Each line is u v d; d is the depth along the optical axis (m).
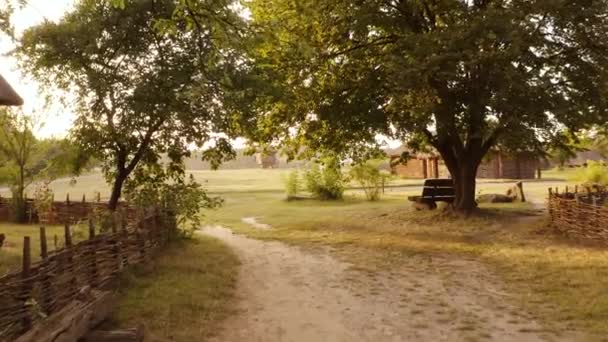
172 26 7.04
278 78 15.14
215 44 7.36
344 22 16.53
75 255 6.84
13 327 5.23
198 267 10.22
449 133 16.27
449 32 13.81
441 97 15.09
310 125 18.38
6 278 5.29
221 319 7.15
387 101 16.12
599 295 7.91
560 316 7.10
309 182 29.44
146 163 15.85
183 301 7.66
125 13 13.60
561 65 14.63
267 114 18.09
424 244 13.34
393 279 9.66
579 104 14.16
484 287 8.88
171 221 13.45
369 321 7.16
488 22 13.29
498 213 17.50
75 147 17.69
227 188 39.50
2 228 19.11
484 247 12.61
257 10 16.53
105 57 14.30
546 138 15.16
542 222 15.19
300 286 9.20
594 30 14.02
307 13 16.12
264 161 84.44
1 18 9.02
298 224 18.50
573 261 10.34
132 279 8.70
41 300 5.79
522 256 11.17
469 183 17.62
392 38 16.92
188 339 6.25
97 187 42.81
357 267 10.74
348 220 18.69
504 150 17.53
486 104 13.49
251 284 9.34
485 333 6.58
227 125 14.05
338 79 17.19
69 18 14.45
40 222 21.34
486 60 13.37
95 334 5.73
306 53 10.65
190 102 12.61
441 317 7.29
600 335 6.32
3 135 22.05
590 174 28.16
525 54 13.72
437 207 19.98
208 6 6.75
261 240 15.02
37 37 13.98
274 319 7.23
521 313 7.34
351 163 20.36
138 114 13.59
